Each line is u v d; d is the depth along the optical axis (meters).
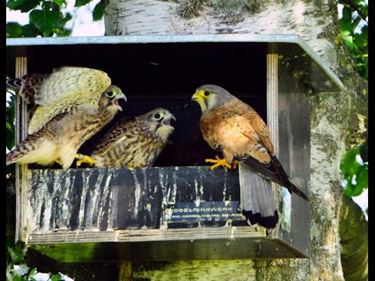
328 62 14.41
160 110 13.84
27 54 12.66
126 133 13.66
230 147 12.33
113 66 13.49
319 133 14.13
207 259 13.30
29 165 12.82
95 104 12.91
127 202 12.45
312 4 14.46
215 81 14.02
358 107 14.74
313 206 13.86
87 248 12.77
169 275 13.54
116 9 14.55
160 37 12.24
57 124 12.68
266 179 12.20
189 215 12.35
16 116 12.72
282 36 12.24
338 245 13.95
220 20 14.26
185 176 12.45
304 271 13.52
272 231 12.24
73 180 12.53
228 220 12.29
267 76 12.59
